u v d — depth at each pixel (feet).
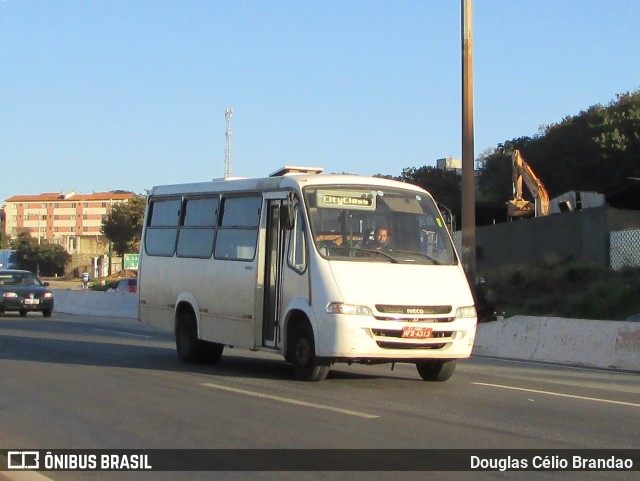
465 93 69.67
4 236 338.54
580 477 24.23
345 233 41.34
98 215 483.10
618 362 54.29
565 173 194.29
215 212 49.14
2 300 99.14
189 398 37.22
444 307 39.75
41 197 495.82
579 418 33.68
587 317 84.33
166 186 55.16
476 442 28.53
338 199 42.14
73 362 51.21
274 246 44.09
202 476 24.40
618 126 188.65
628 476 24.38
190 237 51.24
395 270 40.52
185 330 51.06
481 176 225.56
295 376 42.16
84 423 31.94
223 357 55.57
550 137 205.98
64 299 121.39
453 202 199.11
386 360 40.01
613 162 186.50
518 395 39.63
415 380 44.27
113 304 111.45
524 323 61.52
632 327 54.39
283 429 30.53
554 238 108.78
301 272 40.98
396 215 42.75
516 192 144.25
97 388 40.29
